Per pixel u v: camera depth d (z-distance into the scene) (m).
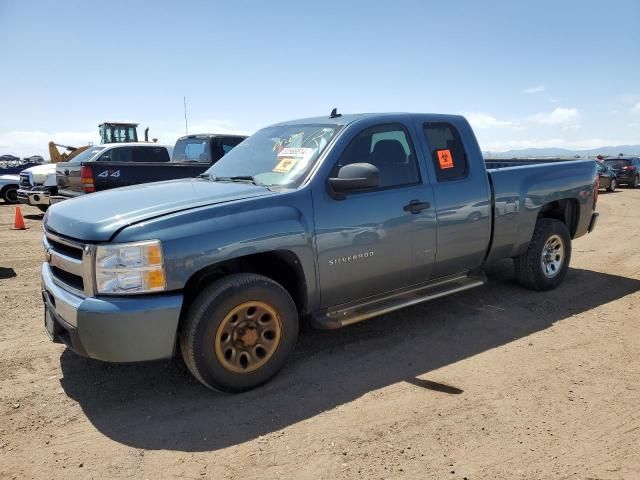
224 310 3.42
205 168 9.77
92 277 3.22
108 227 3.23
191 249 3.27
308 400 3.52
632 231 10.73
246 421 3.27
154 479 2.71
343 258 4.00
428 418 3.26
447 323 4.98
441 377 3.84
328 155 4.04
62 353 4.39
